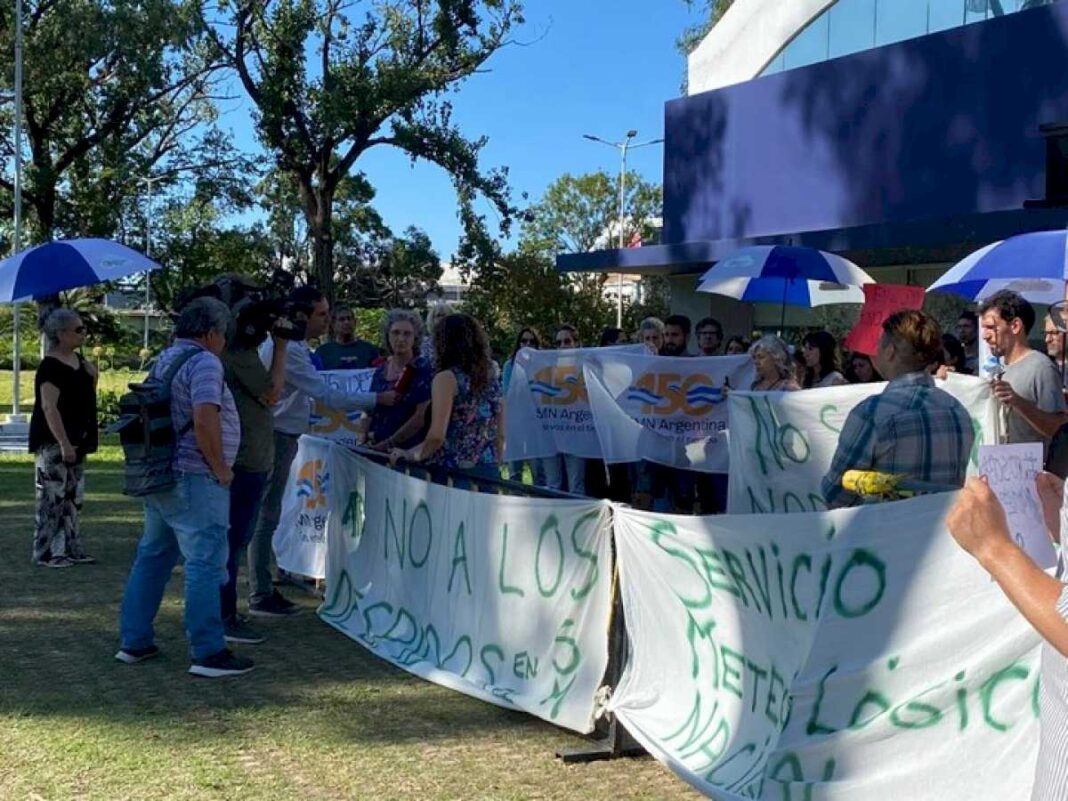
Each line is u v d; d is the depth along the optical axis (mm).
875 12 17344
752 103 18641
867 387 6574
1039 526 2811
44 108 32312
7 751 4688
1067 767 2035
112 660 6086
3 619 6953
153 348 41875
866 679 3500
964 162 15211
